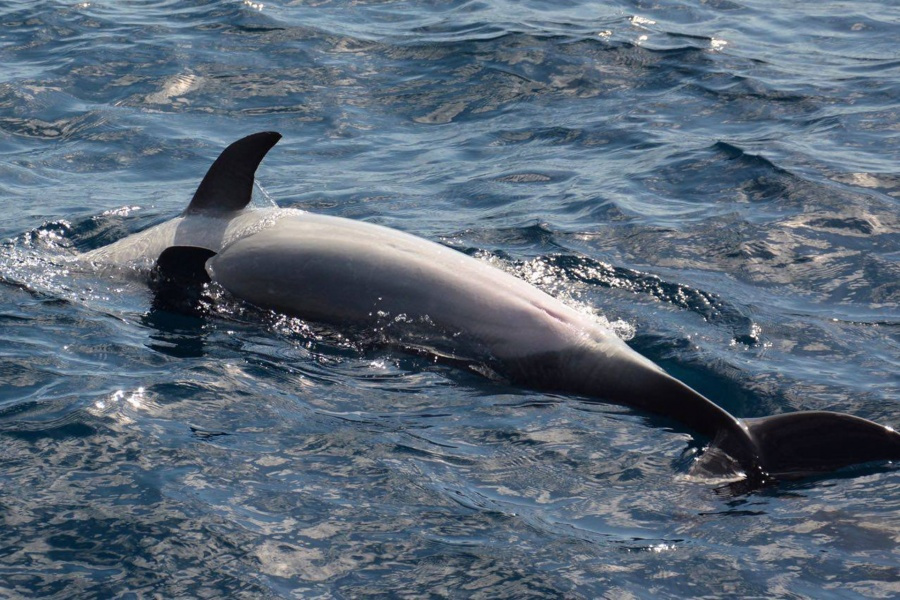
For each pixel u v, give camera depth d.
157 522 18.88
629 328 28.00
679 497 20.20
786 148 42.50
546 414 23.53
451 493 20.11
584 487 20.48
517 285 26.86
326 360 26.12
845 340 27.41
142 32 58.41
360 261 27.84
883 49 57.72
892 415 23.50
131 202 38.59
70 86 50.72
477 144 45.53
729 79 52.25
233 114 48.59
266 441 21.81
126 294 29.69
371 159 44.03
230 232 30.06
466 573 17.73
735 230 34.75
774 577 17.69
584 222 36.00
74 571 17.56
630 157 42.94
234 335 27.36
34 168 42.28
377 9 64.69
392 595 17.16
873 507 19.73
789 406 24.14
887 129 44.97
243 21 60.41
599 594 17.25
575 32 59.06
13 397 23.42
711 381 25.34
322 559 18.02
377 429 22.55
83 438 21.62
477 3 66.12
